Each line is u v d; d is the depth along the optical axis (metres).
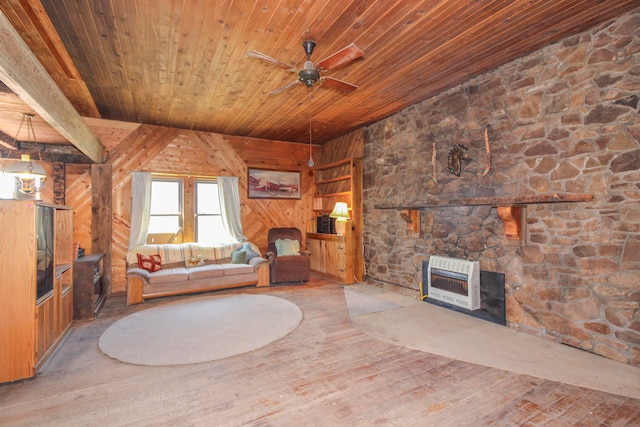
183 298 4.82
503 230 3.58
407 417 1.97
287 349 2.99
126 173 5.47
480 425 1.89
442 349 2.97
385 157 5.36
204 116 5.15
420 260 4.70
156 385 2.38
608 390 2.25
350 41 2.93
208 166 6.14
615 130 2.71
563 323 3.05
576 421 1.92
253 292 5.17
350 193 6.00
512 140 3.47
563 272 3.05
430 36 2.88
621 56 2.68
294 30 2.74
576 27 2.83
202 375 2.52
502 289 3.58
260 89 4.04
